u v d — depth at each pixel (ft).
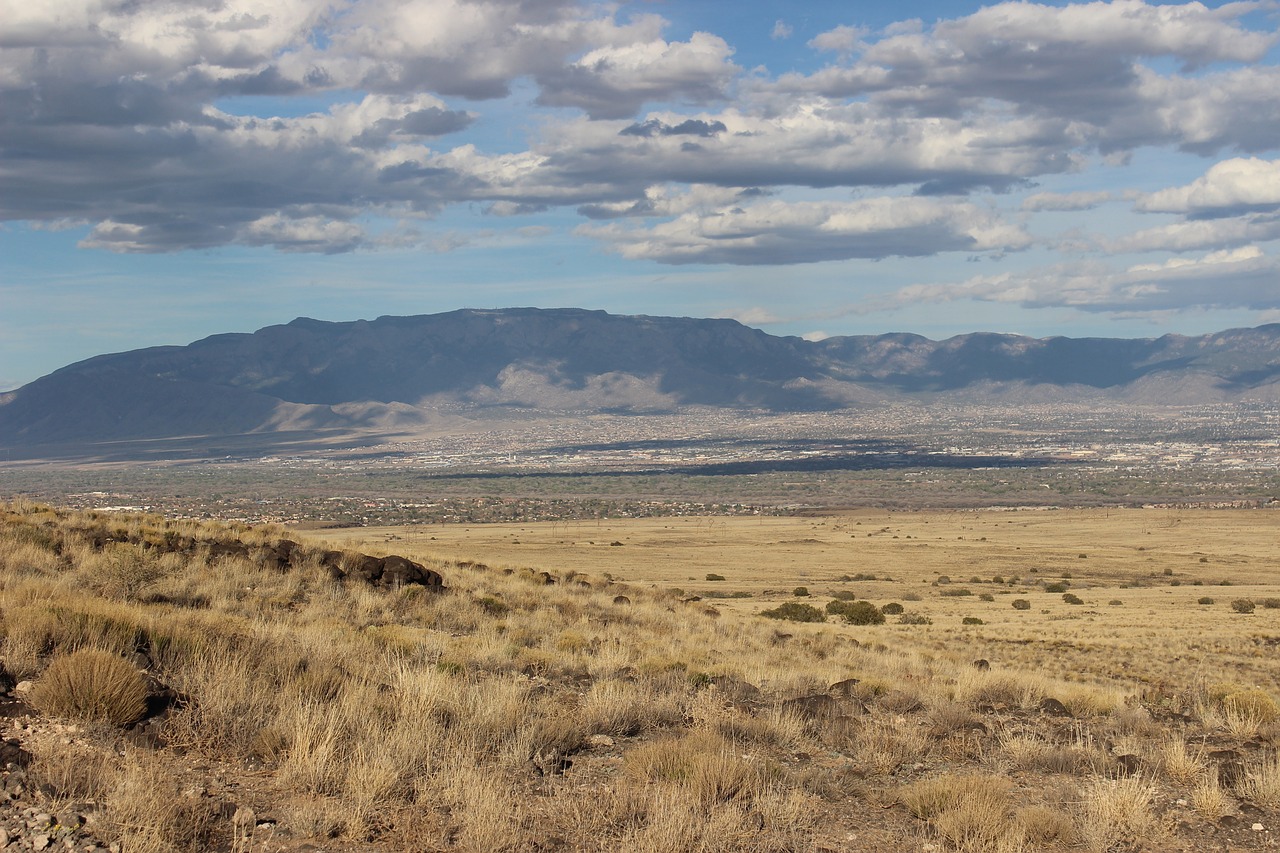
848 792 31.32
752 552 388.16
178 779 26.50
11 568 59.62
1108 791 29.99
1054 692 56.34
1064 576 315.17
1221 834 28.58
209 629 43.27
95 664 30.04
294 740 29.43
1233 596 227.61
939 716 42.96
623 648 63.82
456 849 24.27
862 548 415.03
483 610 78.89
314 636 48.11
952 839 26.91
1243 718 46.16
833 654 86.22
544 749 34.09
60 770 24.80
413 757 30.30
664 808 26.27
